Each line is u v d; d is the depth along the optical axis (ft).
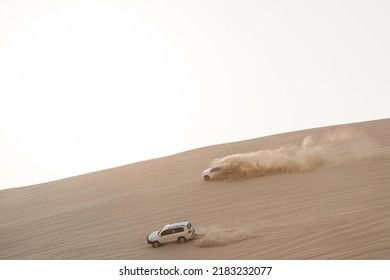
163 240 322.75
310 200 352.69
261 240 287.69
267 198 380.37
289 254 252.42
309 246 259.19
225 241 299.17
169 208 412.36
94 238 376.07
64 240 388.37
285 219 321.93
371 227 268.82
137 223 392.47
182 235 320.91
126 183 552.00
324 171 424.46
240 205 377.71
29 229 445.37
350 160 449.06
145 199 459.73
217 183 456.45
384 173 384.06
